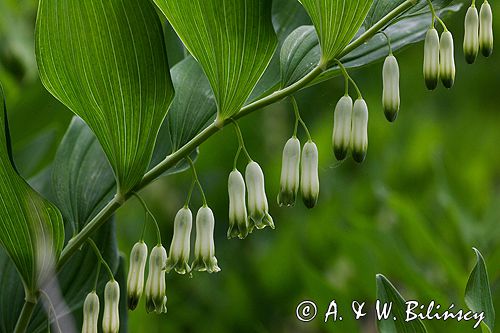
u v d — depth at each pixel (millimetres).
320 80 436
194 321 617
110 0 399
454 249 612
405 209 576
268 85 457
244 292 606
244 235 421
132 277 422
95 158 459
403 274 549
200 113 442
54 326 456
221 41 412
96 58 405
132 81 409
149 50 406
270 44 413
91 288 465
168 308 616
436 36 421
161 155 458
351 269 618
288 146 420
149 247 685
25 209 415
